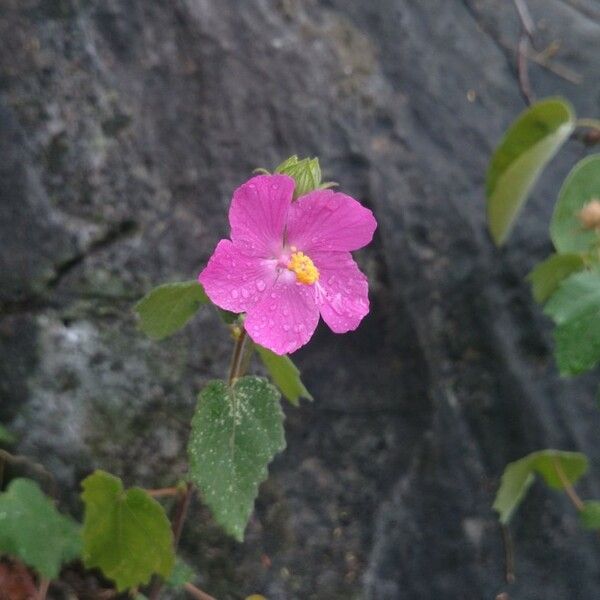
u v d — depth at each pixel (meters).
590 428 0.39
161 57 0.36
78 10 0.35
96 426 0.33
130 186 0.35
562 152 0.42
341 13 0.39
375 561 0.35
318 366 0.36
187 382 0.34
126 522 0.28
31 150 0.34
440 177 0.38
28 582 0.33
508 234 0.39
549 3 0.44
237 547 0.34
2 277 0.33
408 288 0.37
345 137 0.37
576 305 0.31
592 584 0.38
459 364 0.37
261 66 0.37
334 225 0.25
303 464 0.35
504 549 0.37
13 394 0.33
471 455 0.37
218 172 0.36
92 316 0.34
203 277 0.23
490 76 0.41
